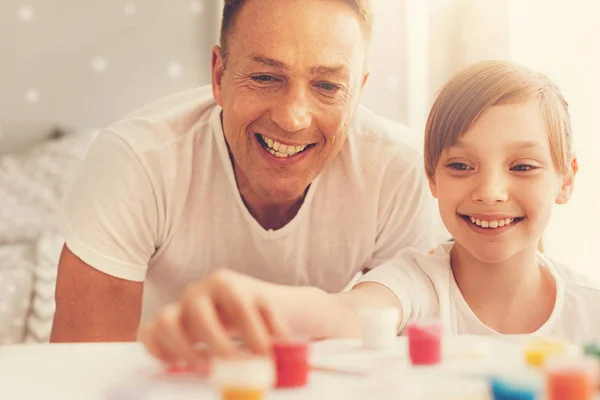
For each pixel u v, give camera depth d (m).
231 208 1.11
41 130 2.61
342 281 1.20
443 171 1.01
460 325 1.01
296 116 0.96
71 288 1.07
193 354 0.56
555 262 1.09
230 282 0.57
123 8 2.61
